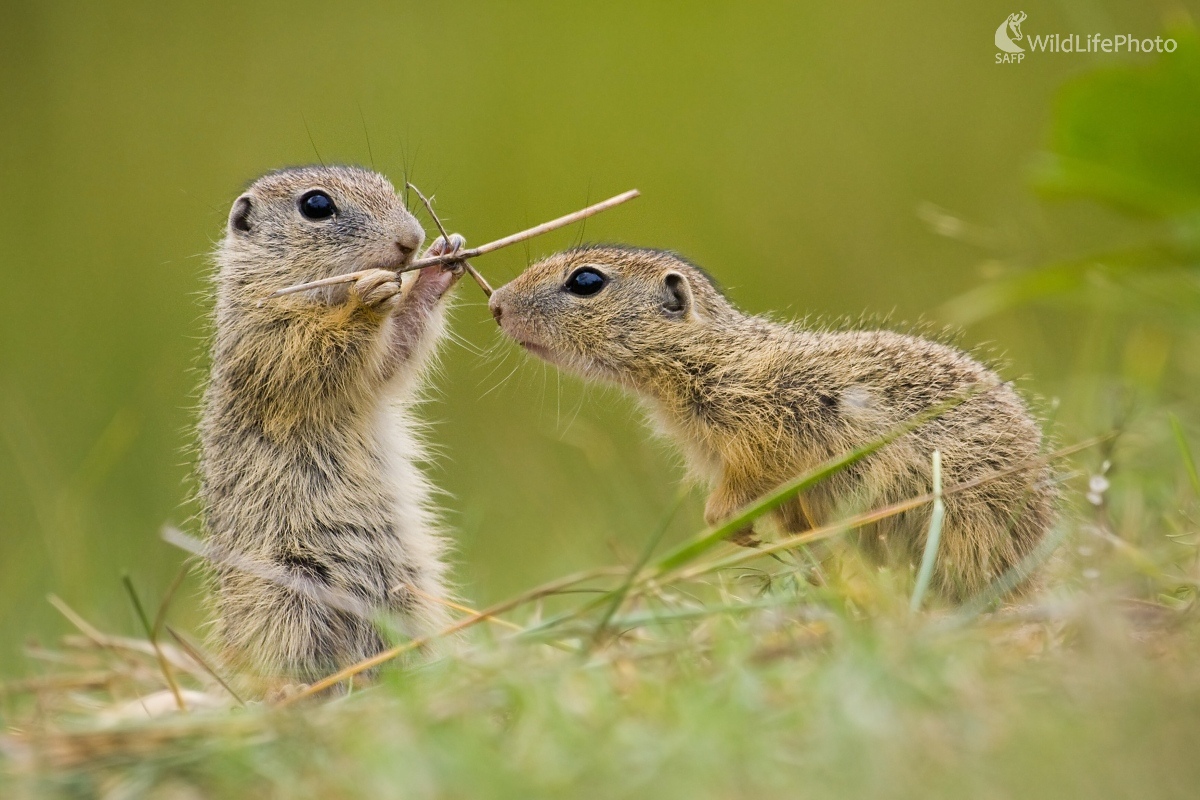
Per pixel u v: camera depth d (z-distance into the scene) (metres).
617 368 12.95
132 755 7.94
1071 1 23.31
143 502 21.30
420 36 28.62
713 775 6.71
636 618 9.05
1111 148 14.08
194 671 12.14
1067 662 7.84
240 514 12.78
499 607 10.02
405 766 7.05
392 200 13.47
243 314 13.16
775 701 7.56
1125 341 17.50
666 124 26.89
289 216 13.34
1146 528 11.34
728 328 12.62
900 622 8.53
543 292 13.20
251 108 28.09
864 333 12.05
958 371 11.45
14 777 7.85
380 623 10.41
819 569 9.77
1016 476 10.93
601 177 26.47
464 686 8.20
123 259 26.86
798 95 26.59
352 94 28.05
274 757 7.65
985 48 25.70
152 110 28.38
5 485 21.59
